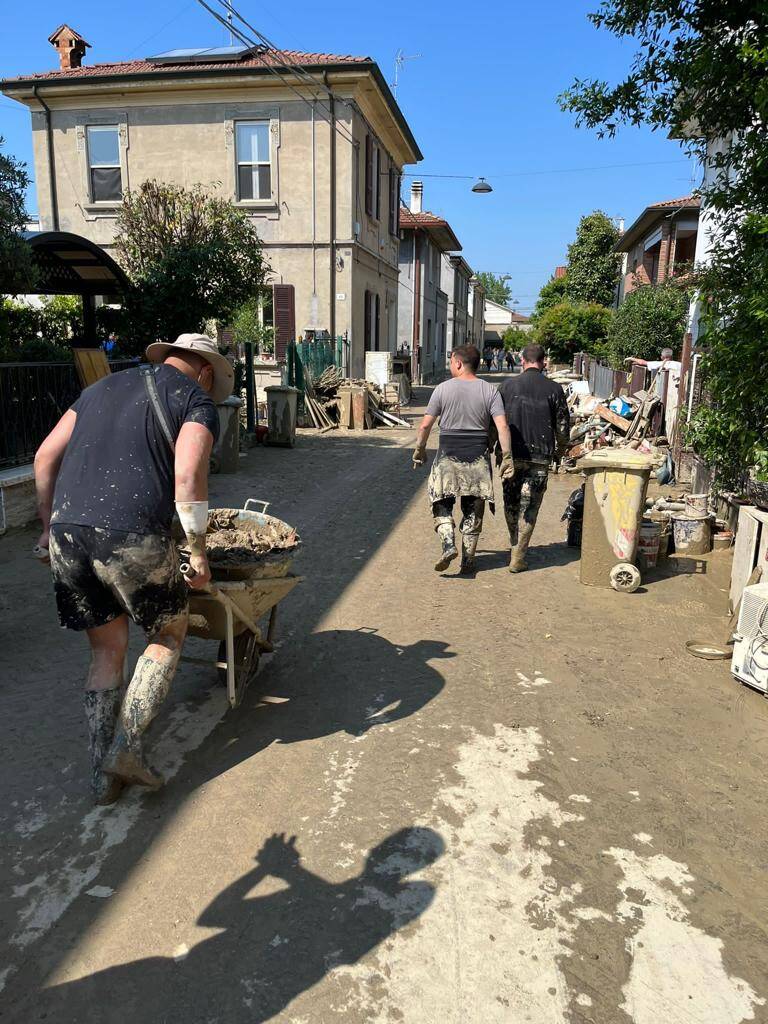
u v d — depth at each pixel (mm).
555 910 2588
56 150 20031
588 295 38500
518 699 4113
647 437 13031
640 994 2262
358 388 17641
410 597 5820
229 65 18781
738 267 4965
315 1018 2162
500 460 6254
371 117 21016
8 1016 2156
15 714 3857
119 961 2355
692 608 5621
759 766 3510
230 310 13453
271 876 2727
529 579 6332
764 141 4684
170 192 13539
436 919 2535
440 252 38312
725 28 5023
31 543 7027
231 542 4074
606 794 3256
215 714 3896
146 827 2990
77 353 8586
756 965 2383
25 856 2812
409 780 3324
